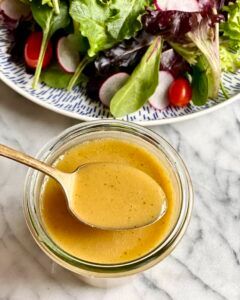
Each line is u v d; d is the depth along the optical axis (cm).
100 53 22
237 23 22
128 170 16
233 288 18
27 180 16
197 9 21
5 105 22
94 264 15
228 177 20
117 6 21
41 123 21
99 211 16
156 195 16
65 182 16
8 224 19
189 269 19
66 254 15
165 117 21
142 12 22
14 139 21
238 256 19
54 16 22
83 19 21
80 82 22
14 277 19
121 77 22
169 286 18
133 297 18
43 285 18
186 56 22
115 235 16
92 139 17
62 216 16
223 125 21
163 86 22
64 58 22
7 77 21
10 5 23
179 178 16
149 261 15
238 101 22
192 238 19
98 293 18
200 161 21
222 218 19
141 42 22
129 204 16
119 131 17
